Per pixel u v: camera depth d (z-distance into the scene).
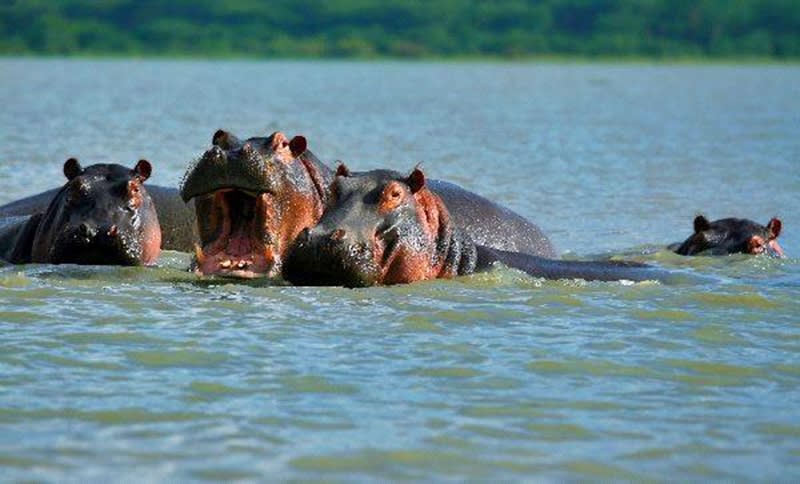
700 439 22.75
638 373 26.59
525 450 22.06
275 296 32.81
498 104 157.88
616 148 92.62
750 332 30.19
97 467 20.83
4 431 22.39
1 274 35.03
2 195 57.38
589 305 32.78
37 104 137.38
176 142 90.88
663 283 36.28
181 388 24.92
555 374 26.39
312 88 199.00
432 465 21.28
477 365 26.88
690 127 117.38
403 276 34.66
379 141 96.75
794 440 22.77
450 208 42.22
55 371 25.86
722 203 61.81
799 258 44.09
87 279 34.66
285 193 35.56
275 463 21.17
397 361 27.02
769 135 107.38
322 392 24.88
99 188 37.03
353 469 21.03
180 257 41.81
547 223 54.09
